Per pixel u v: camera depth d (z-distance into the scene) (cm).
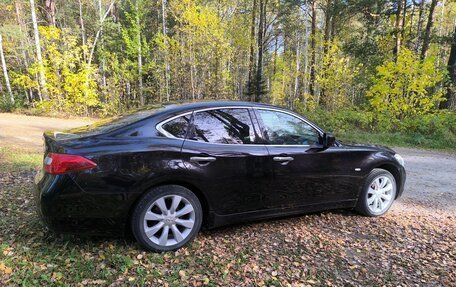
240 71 2897
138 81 2658
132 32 2588
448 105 1850
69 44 1881
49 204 308
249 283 299
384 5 2133
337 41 1977
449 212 532
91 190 312
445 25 3294
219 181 363
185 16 2239
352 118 1661
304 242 388
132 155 323
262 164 386
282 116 420
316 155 424
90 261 314
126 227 337
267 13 3472
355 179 460
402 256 368
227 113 387
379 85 1598
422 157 1056
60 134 360
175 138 351
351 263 347
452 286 313
